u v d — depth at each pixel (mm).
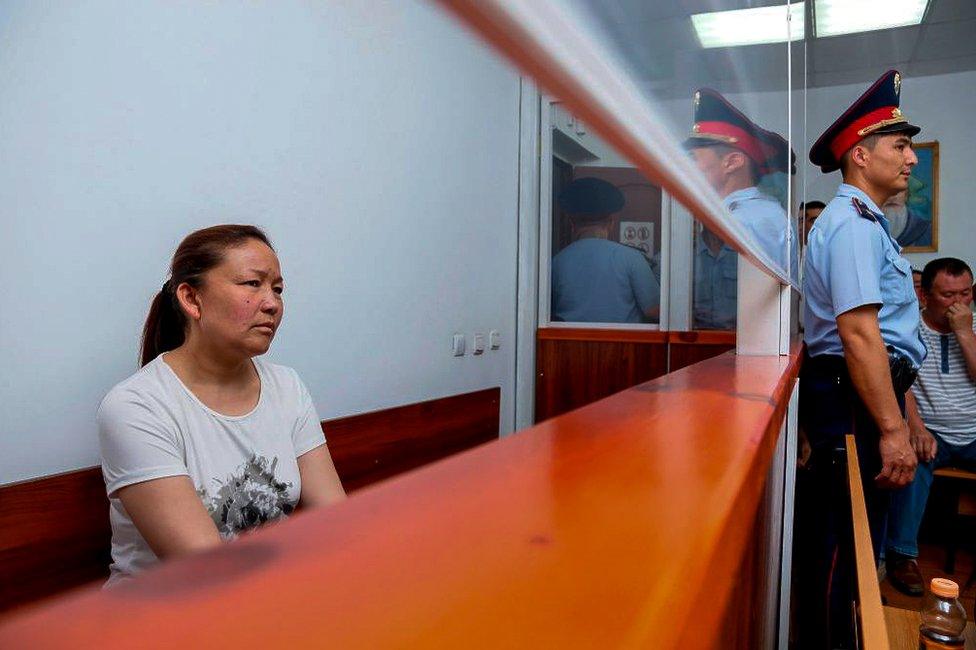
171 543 945
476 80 2898
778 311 1322
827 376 1669
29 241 1247
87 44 1331
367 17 2182
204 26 1591
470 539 182
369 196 2221
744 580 450
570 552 178
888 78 1704
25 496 1176
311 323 1986
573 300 3477
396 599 139
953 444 2852
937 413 2877
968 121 3941
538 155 3404
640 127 285
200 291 1060
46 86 1261
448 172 2705
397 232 2385
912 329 1656
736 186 628
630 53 251
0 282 1206
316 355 2012
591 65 213
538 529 195
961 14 3387
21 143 1226
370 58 2201
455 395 2715
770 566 957
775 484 962
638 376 3344
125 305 1427
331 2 2016
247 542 159
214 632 116
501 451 307
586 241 3438
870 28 3525
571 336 3418
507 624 134
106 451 994
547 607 142
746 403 547
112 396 996
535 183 3375
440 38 2607
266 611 127
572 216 3467
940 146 3996
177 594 128
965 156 3943
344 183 2100
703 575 172
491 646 124
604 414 469
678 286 3314
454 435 2627
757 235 833
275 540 165
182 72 1537
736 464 305
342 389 2127
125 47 1405
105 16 1362
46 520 1206
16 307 1232
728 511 227
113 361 1407
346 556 159
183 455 1014
